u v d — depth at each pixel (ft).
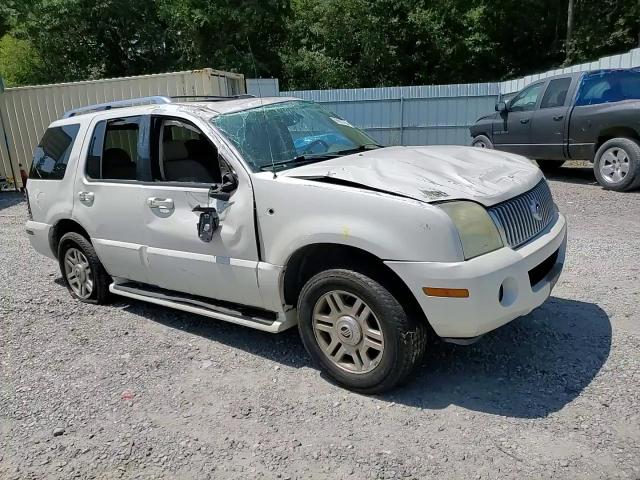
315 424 11.13
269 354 14.26
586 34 86.17
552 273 12.71
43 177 18.92
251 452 10.37
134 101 17.38
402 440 10.47
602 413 10.91
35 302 18.84
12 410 12.21
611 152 32.14
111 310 17.94
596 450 9.87
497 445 10.17
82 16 82.64
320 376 13.01
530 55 97.14
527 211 12.31
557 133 34.96
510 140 38.81
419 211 10.75
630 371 12.35
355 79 94.89
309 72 93.45
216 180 14.83
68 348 15.20
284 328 13.32
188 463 10.16
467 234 10.78
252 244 12.99
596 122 32.50
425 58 96.22
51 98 41.29
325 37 94.07
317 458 10.09
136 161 15.70
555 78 35.65
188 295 15.80
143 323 16.75
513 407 11.32
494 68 97.25
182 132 15.70
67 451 10.68
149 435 11.05
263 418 11.43
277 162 13.61
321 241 11.76
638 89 32.24
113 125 16.57
